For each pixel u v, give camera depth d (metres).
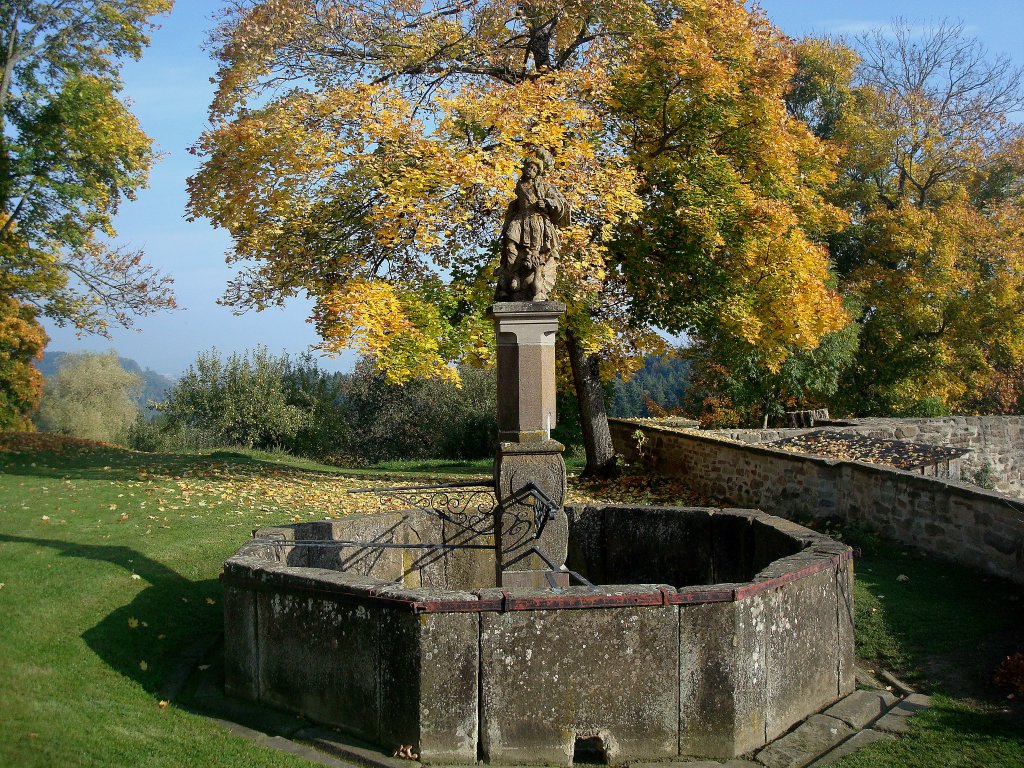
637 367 16.78
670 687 5.03
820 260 16.12
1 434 17.58
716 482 14.18
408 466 23.12
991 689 6.13
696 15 14.83
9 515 10.18
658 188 15.18
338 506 12.48
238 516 11.09
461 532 8.66
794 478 12.23
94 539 9.14
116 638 6.44
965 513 9.25
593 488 15.97
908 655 6.84
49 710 4.75
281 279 13.62
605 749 4.96
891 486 10.42
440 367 12.26
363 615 5.12
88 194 18.83
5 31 18.22
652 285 15.34
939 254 25.91
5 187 17.98
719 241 14.08
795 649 5.62
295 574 5.48
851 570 6.36
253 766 4.62
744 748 5.13
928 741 5.26
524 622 4.92
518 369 6.29
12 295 20.95
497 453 6.41
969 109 29.08
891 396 27.06
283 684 5.54
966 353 28.17
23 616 6.38
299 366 29.23
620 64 14.54
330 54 13.24
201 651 6.62
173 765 4.44
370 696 5.09
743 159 15.84
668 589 5.11
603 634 4.97
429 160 11.41
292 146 11.52
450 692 4.86
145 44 20.03
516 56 15.16
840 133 28.75
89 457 15.88
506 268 6.43
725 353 20.88
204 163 13.02
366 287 11.81
